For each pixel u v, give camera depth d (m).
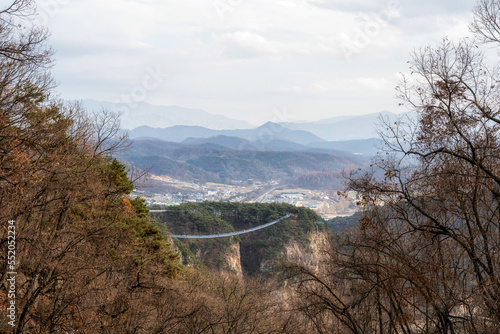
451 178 16.92
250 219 110.38
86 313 19.97
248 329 24.97
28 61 17.08
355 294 19.16
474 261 16.17
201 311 24.34
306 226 103.06
